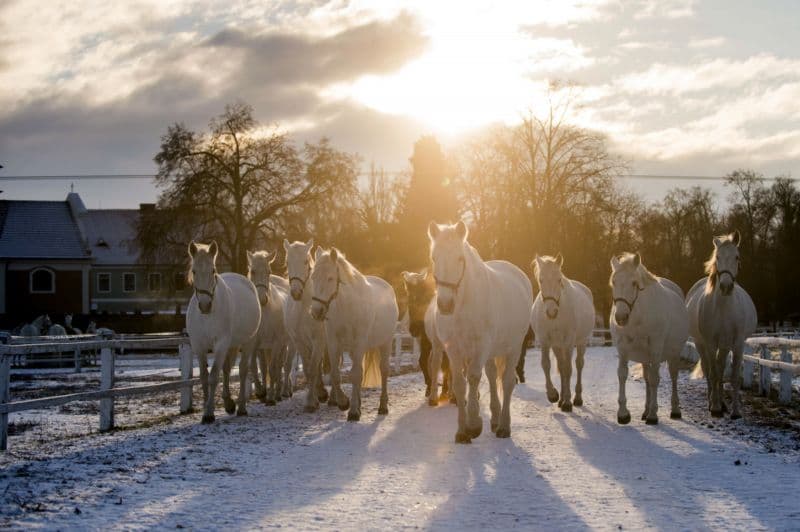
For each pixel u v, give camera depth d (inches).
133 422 504.1
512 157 1803.6
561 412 536.4
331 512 254.2
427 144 2581.2
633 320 475.8
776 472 320.2
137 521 242.2
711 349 520.1
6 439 387.5
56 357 1254.3
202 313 480.4
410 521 242.8
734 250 504.1
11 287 2716.5
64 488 290.2
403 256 2496.3
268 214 1875.0
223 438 419.2
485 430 449.1
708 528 233.8
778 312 2600.9
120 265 3262.8
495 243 2041.1
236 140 1873.8
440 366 603.2
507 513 252.5
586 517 247.3
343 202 1945.1
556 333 550.3
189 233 1834.4
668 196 2910.9
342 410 548.7
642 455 361.1
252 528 234.5
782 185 2596.0
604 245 2132.1
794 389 698.8
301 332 552.7
